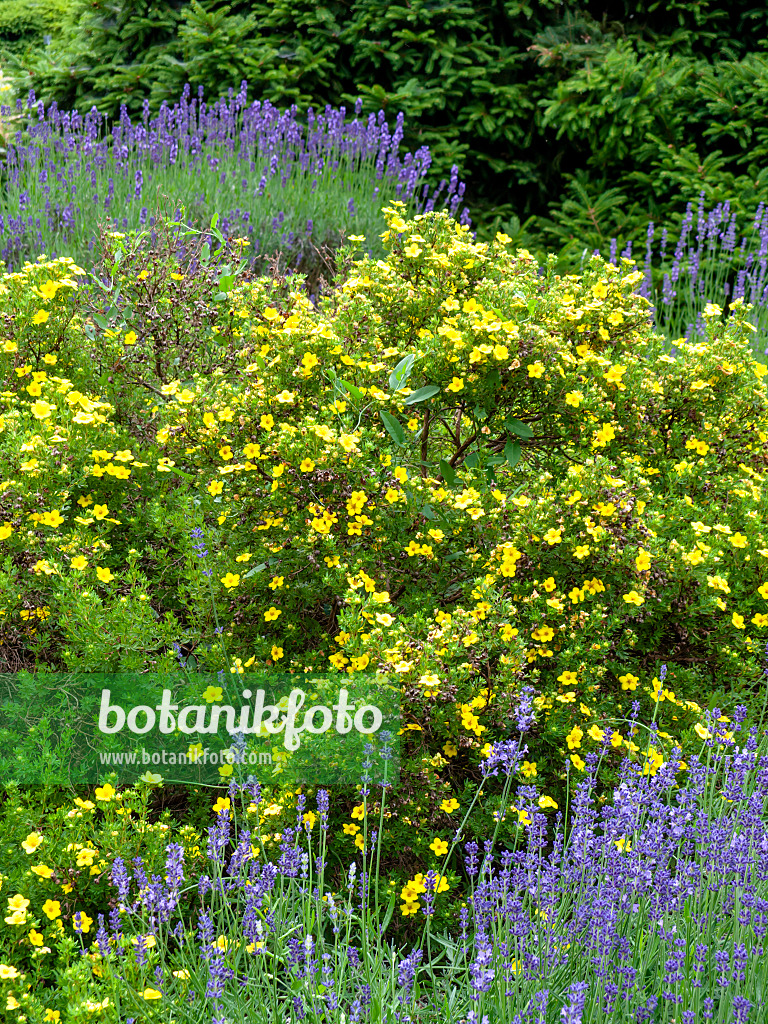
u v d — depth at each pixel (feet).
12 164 22.97
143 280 12.21
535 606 9.38
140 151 23.02
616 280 10.96
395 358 10.28
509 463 9.93
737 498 10.77
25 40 51.75
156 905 7.06
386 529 9.51
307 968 7.11
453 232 11.68
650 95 24.82
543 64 26.37
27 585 9.26
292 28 27.91
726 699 10.12
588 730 9.13
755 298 20.80
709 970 7.35
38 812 8.02
